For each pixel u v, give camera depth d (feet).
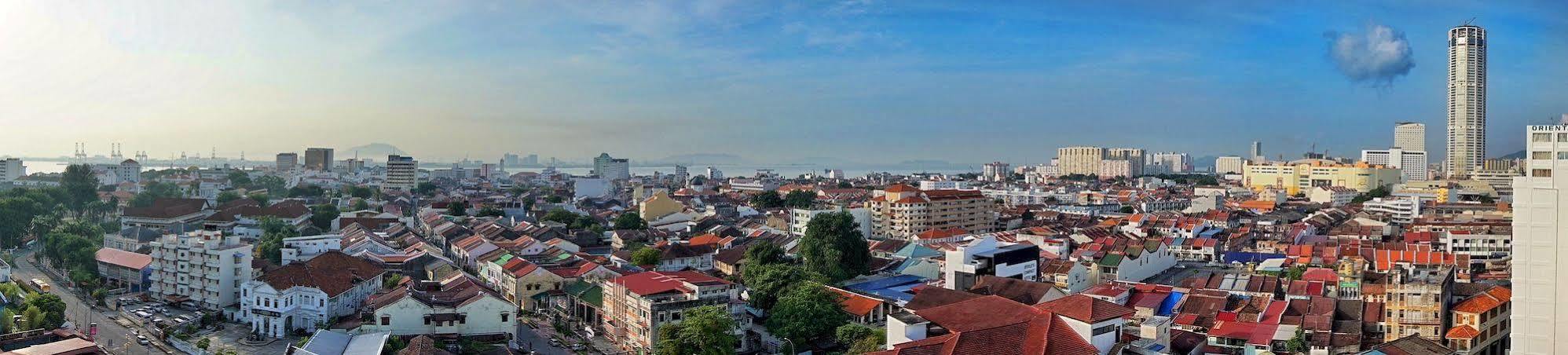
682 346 440.45
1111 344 376.48
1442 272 548.72
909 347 345.72
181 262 654.94
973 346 345.10
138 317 598.34
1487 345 507.30
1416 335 472.03
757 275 611.47
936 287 537.24
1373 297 547.49
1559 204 411.75
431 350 451.53
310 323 561.02
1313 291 591.78
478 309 526.57
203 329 570.46
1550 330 414.82
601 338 556.92
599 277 646.74
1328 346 481.05
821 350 493.77
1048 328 359.46
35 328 516.32
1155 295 587.27
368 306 554.87
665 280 543.39
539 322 607.37
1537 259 418.92
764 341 520.42
